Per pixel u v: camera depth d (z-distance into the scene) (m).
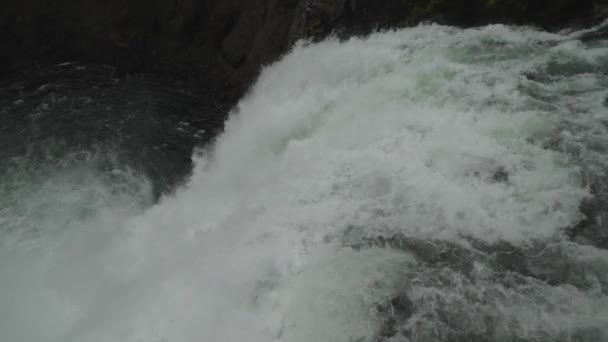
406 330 7.59
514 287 7.84
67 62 25.42
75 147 18.78
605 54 12.45
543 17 14.76
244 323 8.78
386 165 10.57
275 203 11.10
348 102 13.04
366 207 9.84
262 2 20.61
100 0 24.67
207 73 22.56
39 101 22.16
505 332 7.25
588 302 7.41
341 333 7.80
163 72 23.77
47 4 25.27
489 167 9.69
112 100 21.98
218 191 14.79
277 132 14.45
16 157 18.33
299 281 8.86
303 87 15.32
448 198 9.38
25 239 14.73
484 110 10.97
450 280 8.13
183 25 23.02
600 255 7.98
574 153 9.58
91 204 15.95
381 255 8.76
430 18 15.72
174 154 18.39
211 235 11.84
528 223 8.66
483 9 15.36
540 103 10.89
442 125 10.90
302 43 17.61
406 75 12.78
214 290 9.77
